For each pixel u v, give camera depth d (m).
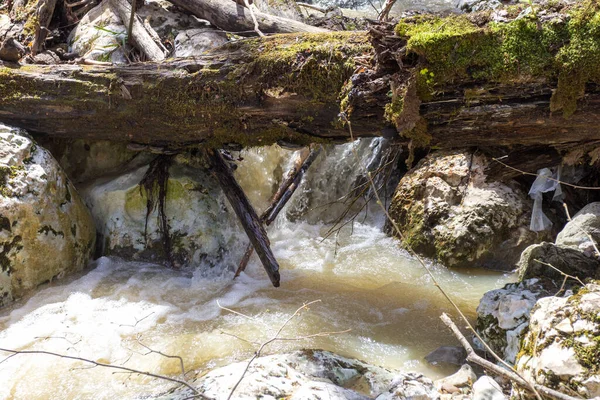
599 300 1.61
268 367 1.73
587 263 2.04
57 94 2.39
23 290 2.30
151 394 1.77
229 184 2.56
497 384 1.74
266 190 3.15
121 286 2.43
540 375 1.58
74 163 2.72
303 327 2.18
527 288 1.97
